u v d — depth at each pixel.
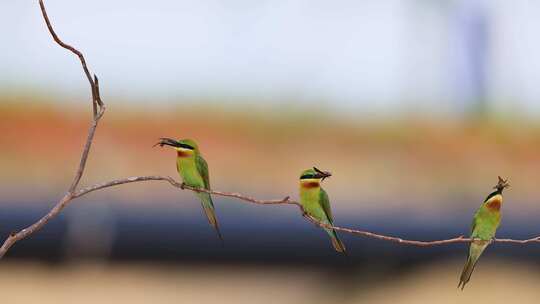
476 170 34.53
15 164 31.64
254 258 18.55
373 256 18.58
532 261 18.70
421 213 21.92
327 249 18.41
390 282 18.50
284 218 18.92
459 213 22.56
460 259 18.80
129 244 18.50
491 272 18.28
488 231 9.44
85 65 7.15
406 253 18.72
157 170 33.06
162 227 18.50
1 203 18.95
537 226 19.22
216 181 34.94
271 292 18.41
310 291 18.39
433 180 33.44
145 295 18.06
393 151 37.16
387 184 33.19
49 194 21.97
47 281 18.25
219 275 18.78
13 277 18.19
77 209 18.47
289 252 18.53
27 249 18.23
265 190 34.84
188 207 20.28
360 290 18.44
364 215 21.05
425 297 17.56
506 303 17.19
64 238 18.25
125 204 19.81
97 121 7.24
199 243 18.58
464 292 17.69
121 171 32.09
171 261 18.62
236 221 18.72
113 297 17.89
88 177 30.41
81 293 17.86
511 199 29.44
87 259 18.28
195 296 18.19
